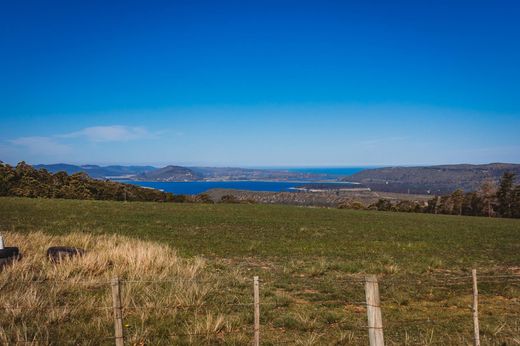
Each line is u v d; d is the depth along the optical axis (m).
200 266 15.27
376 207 97.31
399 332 9.33
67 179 82.44
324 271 15.96
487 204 93.12
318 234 29.00
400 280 14.71
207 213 45.38
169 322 9.01
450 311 11.03
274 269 16.48
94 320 8.76
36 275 12.24
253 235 27.59
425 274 16.28
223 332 8.83
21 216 32.81
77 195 76.62
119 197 81.75
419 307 11.37
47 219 31.47
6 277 11.15
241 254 19.86
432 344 8.51
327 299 11.90
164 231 27.81
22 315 8.70
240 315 9.74
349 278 14.91
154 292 10.83
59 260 13.57
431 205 97.38
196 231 28.84
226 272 15.19
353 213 56.66
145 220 34.50
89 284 11.40
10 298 9.42
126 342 7.89
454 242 27.23
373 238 28.08
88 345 7.71
